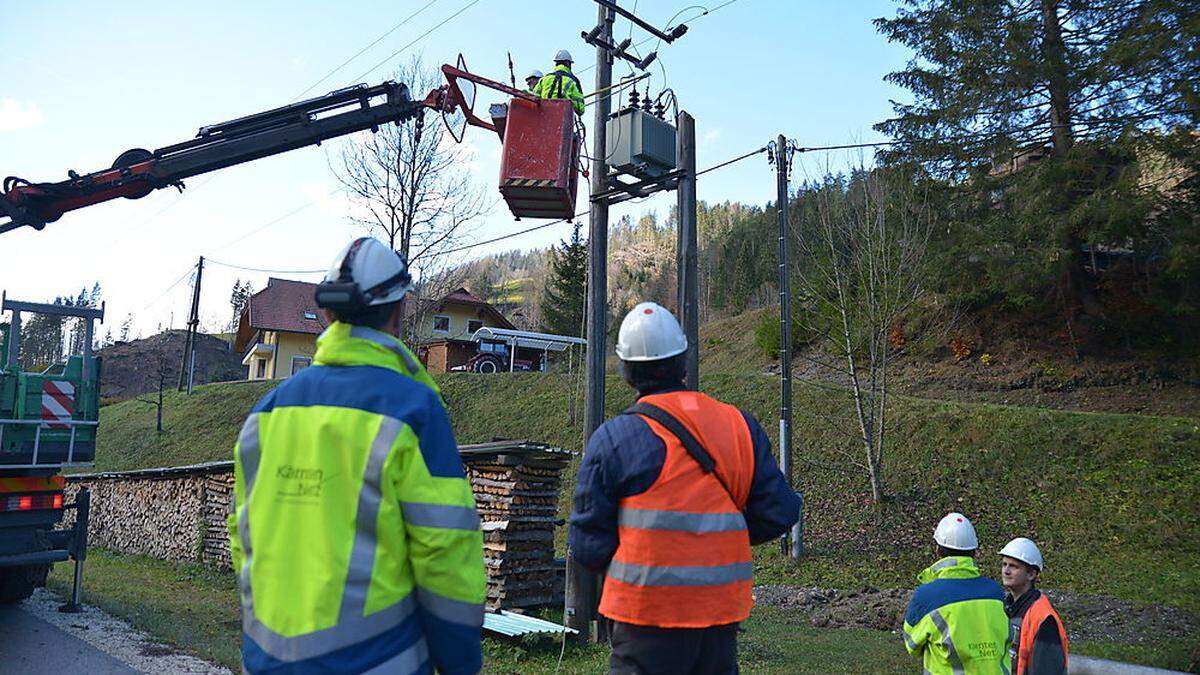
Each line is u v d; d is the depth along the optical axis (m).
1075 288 24.80
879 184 22.31
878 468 17.42
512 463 10.77
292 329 48.50
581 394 26.48
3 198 10.41
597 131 10.05
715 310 79.25
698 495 2.69
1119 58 21.80
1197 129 21.64
